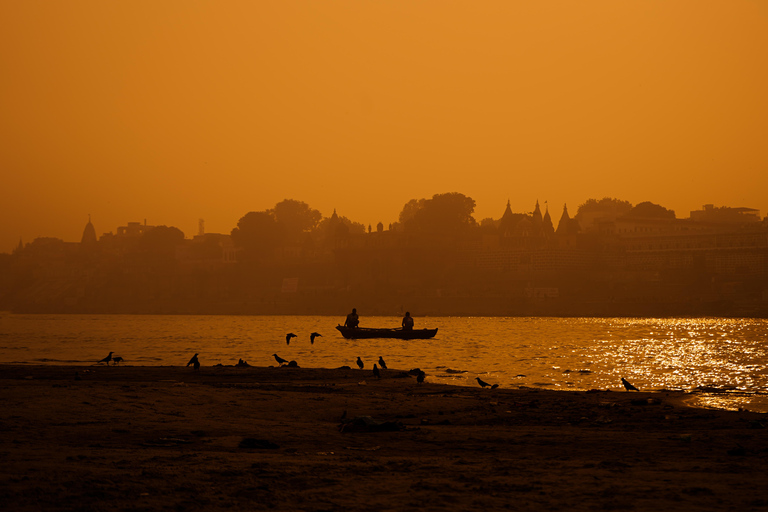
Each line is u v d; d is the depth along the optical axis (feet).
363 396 209.97
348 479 100.73
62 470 99.66
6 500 85.30
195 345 590.55
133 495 89.51
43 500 86.12
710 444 135.54
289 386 242.58
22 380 238.68
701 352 503.61
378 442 136.87
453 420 173.68
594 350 522.47
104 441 129.90
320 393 221.05
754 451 128.36
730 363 396.78
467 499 90.68
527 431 152.05
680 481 101.04
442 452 127.54
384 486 96.99
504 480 101.09
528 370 346.13
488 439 140.87
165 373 292.20
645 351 513.04
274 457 116.98
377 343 589.73
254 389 231.91
